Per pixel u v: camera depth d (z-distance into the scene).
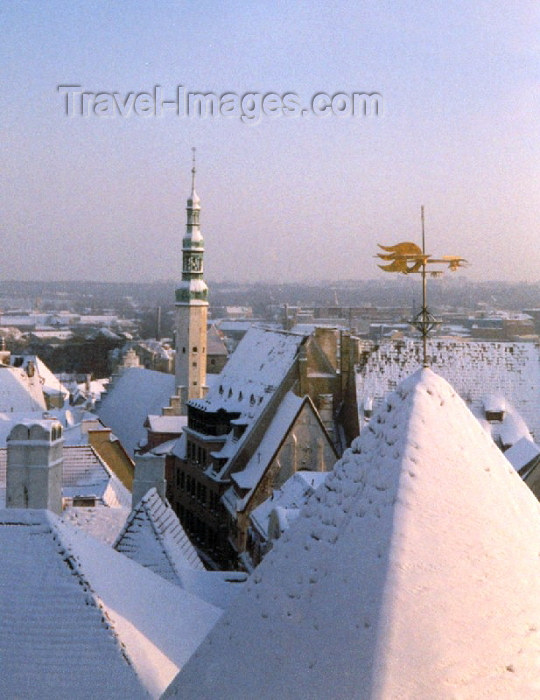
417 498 16.36
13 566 24.55
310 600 16.09
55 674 22.31
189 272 142.00
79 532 26.98
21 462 36.28
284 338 109.81
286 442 89.56
